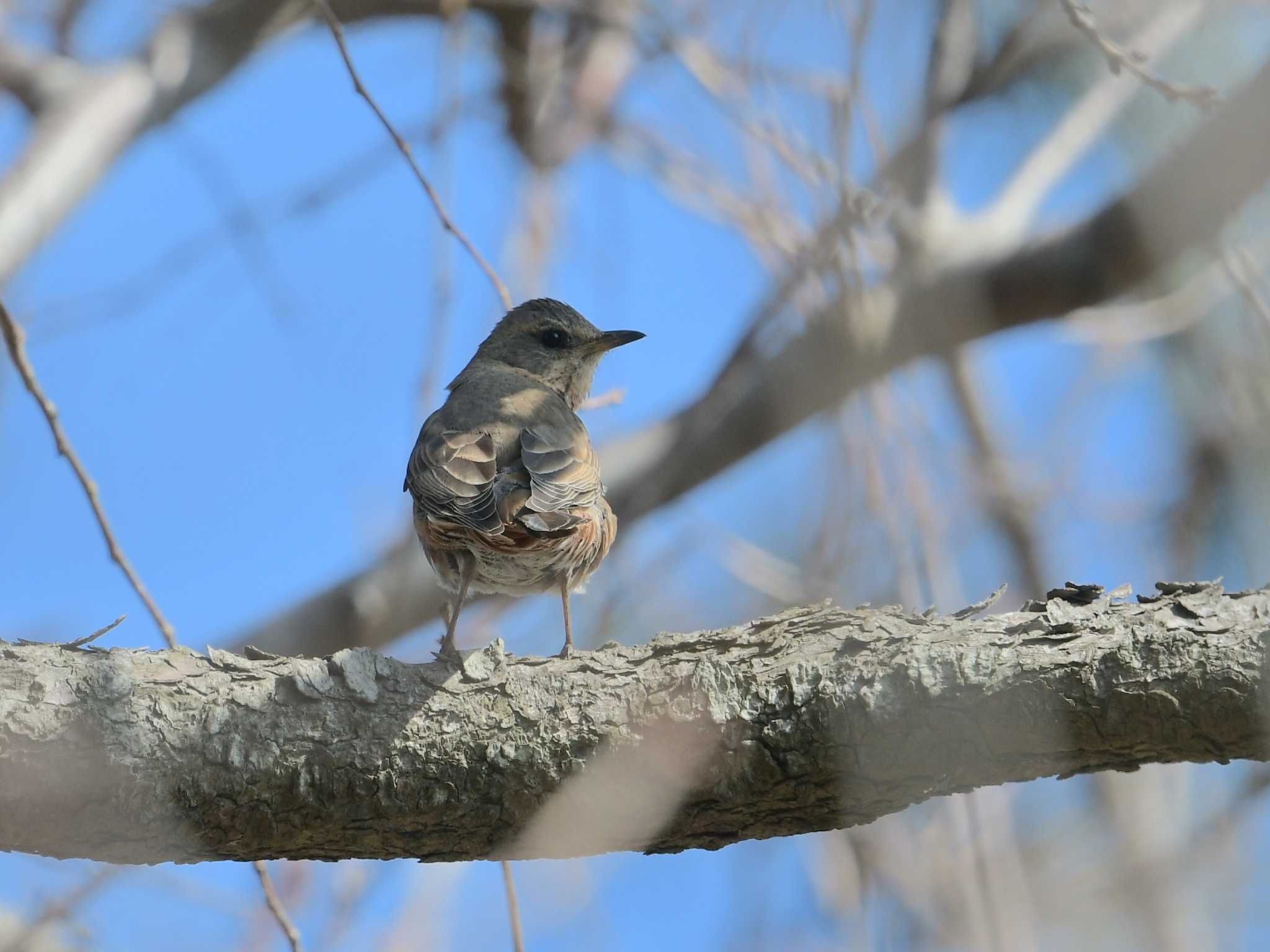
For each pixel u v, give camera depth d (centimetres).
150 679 764
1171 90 920
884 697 757
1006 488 1527
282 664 783
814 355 1258
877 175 1252
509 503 1051
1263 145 1249
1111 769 785
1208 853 1416
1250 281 1205
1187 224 1333
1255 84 1235
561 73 1559
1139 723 749
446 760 775
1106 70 1491
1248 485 1379
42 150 1479
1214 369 1402
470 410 1194
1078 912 1400
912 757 764
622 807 788
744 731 770
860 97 1221
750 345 1362
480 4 1572
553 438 1145
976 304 1385
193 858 787
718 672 779
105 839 762
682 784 780
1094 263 1396
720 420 1377
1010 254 1412
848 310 1138
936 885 1195
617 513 1445
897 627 781
